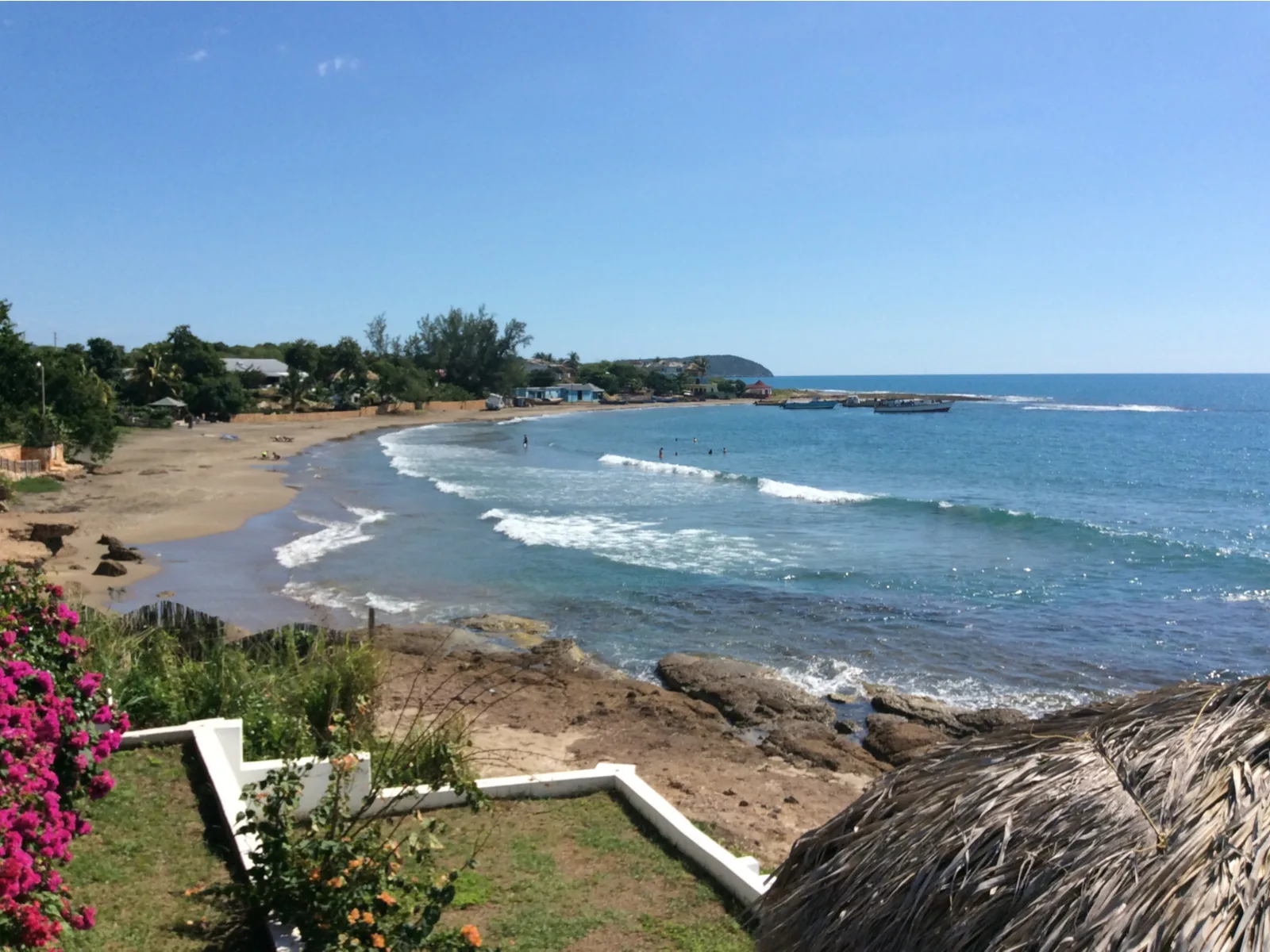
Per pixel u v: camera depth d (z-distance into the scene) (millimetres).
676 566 25125
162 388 84875
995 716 14234
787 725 14047
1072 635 18938
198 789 7203
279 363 108812
